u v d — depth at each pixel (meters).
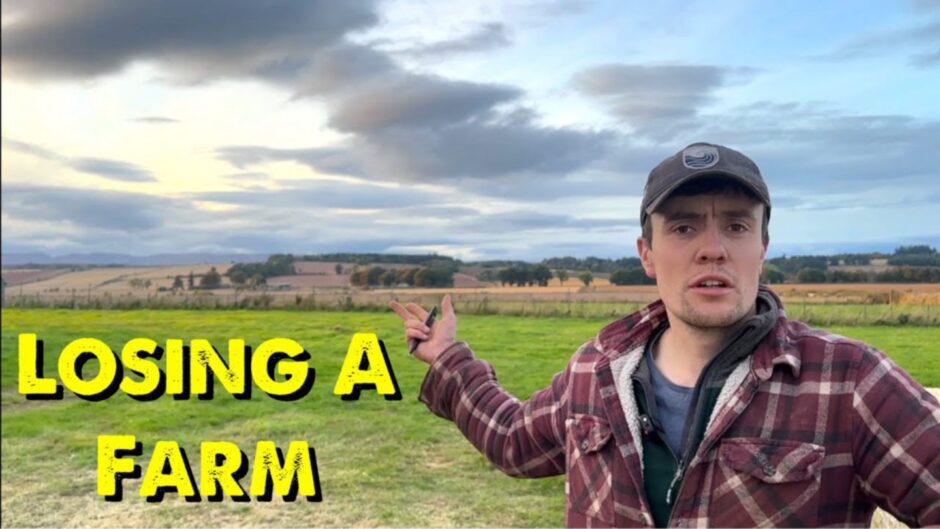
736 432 1.66
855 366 1.63
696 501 1.67
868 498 1.65
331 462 8.41
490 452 2.31
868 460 1.59
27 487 8.08
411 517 6.72
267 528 6.69
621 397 1.86
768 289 1.89
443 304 2.60
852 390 1.61
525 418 2.22
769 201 1.80
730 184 1.71
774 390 1.67
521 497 7.20
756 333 1.72
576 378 2.02
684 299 1.74
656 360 1.91
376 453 8.73
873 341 4.89
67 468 8.77
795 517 1.58
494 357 9.73
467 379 2.44
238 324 15.77
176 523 6.97
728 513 1.63
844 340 1.70
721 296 1.71
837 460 1.60
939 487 1.51
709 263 1.71
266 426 10.13
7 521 7.00
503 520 6.57
